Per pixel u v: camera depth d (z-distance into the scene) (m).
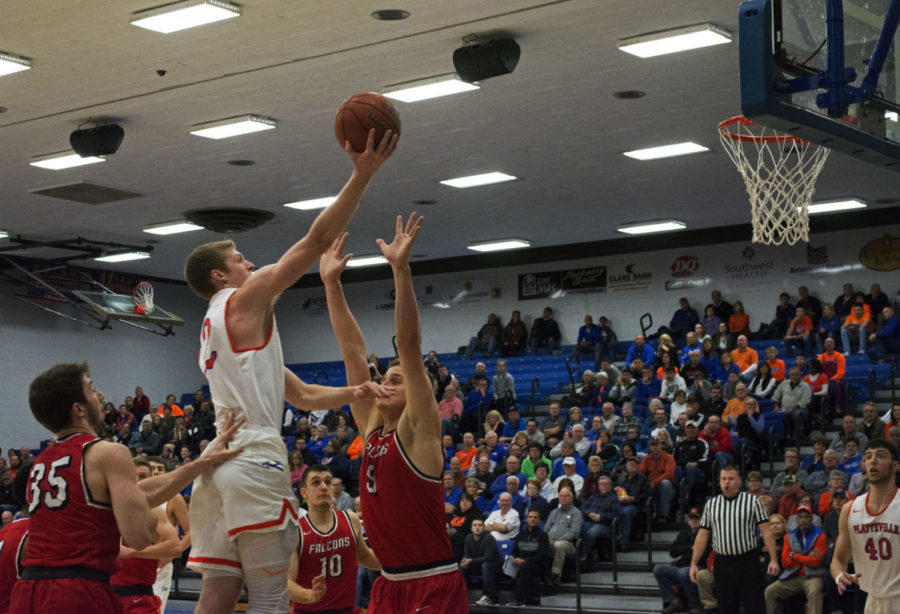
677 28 11.73
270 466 4.13
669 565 13.58
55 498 4.52
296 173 18.08
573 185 19.22
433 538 4.48
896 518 6.87
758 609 10.94
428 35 12.01
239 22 11.50
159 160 17.08
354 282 30.25
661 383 19.64
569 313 26.88
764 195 12.39
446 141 16.14
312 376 29.92
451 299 28.58
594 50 12.45
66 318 28.34
